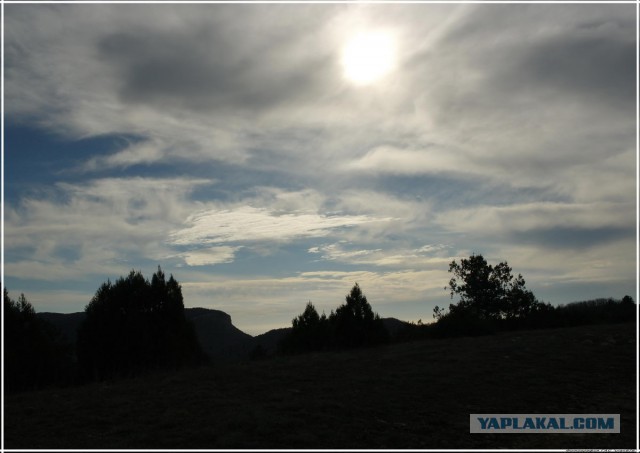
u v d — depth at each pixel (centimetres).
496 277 4622
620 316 3903
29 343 2072
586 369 1830
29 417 1271
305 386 1582
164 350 2341
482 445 1094
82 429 1152
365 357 2219
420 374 1750
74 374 2297
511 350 2225
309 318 3328
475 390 1536
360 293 3052
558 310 3950
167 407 1320
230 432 1096
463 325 3275
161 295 2444
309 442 1042
